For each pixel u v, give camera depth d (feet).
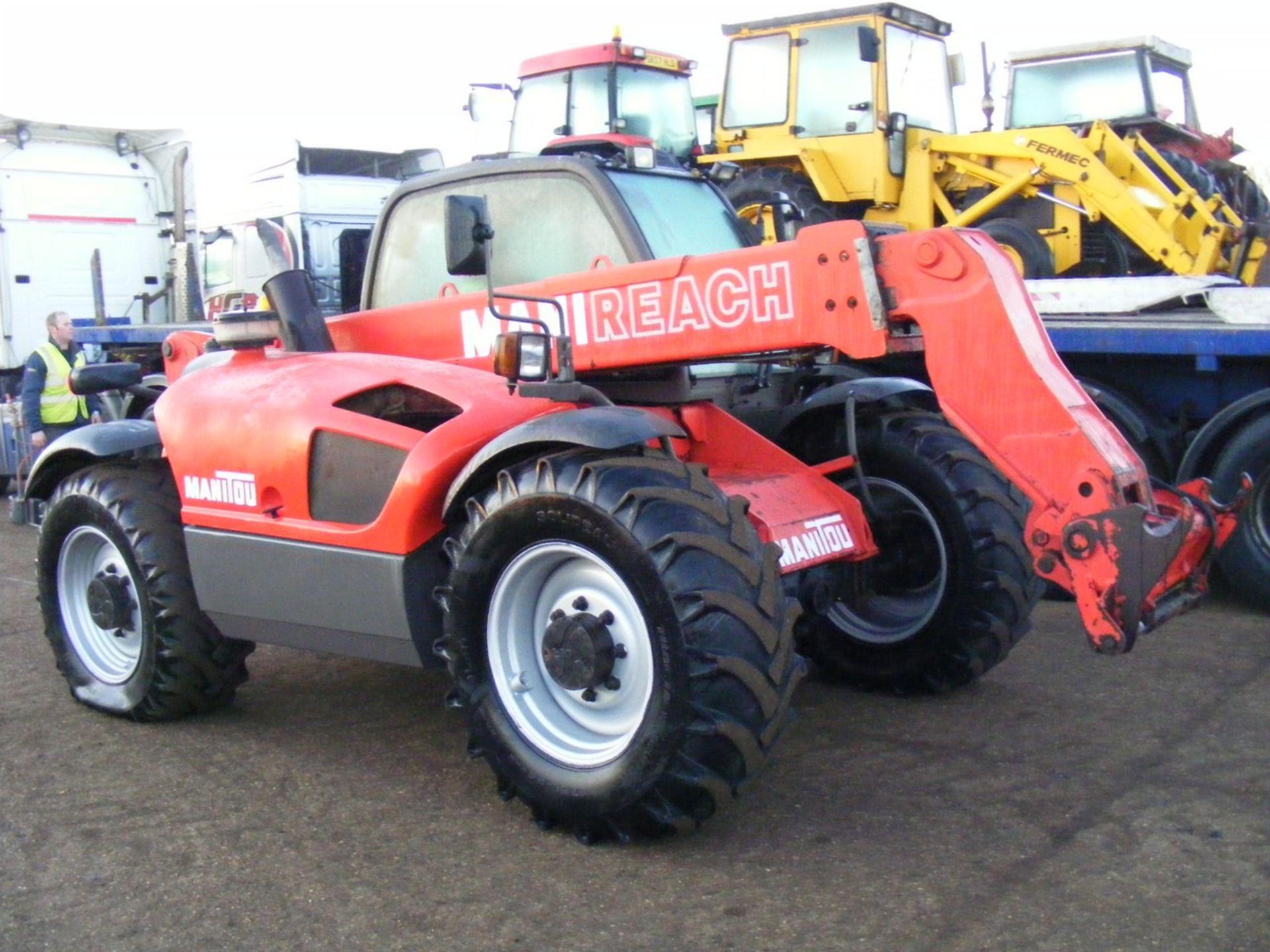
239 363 14.90
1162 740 13.84
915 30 37.76
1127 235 34.65
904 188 36.91
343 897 10.61
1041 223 36.04
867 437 15.55
